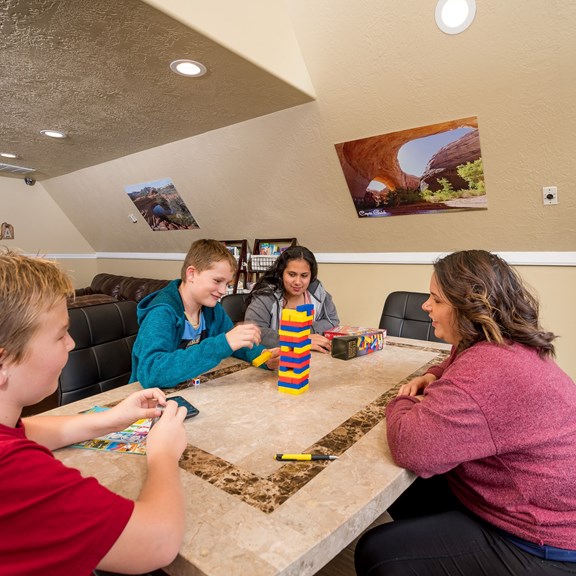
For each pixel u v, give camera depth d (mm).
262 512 611
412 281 3064
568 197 2143
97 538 451
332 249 3398
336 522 591
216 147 3012
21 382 539
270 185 3117
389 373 1284
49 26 1530
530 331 827
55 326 554
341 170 2680
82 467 737
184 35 1589
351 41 1932
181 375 1081
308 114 2395
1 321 500
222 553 528
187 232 4375
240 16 1730
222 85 2064
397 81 2006
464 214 2527
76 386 1541
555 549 760
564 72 1699
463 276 886
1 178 4734
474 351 830
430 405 783
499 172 2207
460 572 780
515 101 1877
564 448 777
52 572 433
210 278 1312
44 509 436
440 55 1823
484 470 837
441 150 2260
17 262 546
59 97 2230
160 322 1239
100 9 1424
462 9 1650
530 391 759
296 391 1090
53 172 4398
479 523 880
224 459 764
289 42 2018
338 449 807
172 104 2336
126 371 1719
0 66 1855
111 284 5055
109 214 4844
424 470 743
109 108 2400
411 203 2633
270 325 1883
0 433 506
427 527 875
